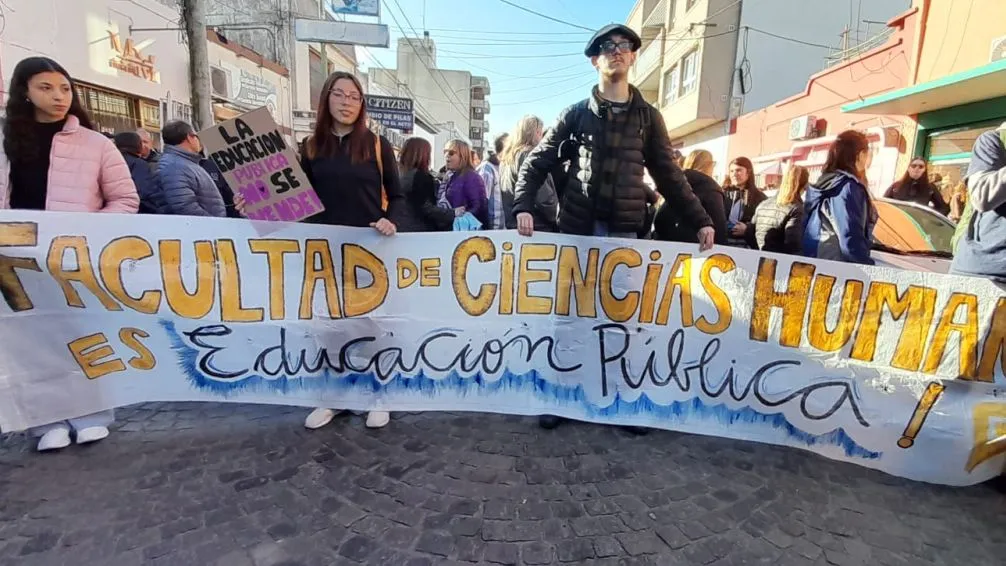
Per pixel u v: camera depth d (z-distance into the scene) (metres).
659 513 2.24
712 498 2.35
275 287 2.78
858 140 3.18
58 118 2.54
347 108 2.67
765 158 13.89
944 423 2.50
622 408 2.85
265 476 2.40
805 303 2.67
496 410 2.92
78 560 1.87
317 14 18.80
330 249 2.79
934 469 2.50
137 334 2.69
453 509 2.22
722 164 17.03
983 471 2.46
